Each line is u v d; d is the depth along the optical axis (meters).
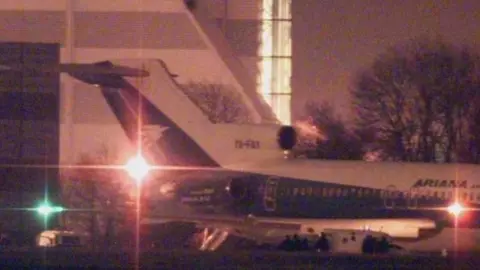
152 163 179.00
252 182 176.75
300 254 135.50
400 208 171.12
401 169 172.50
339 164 175.25
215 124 178.75
